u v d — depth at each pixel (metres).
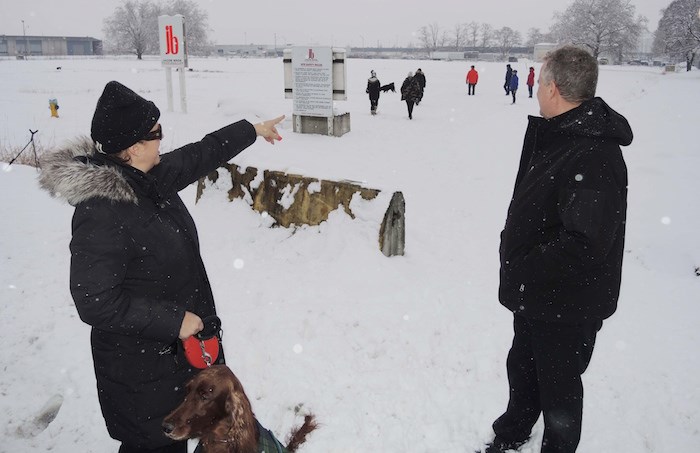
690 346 4.43
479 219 8.38
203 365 2.48
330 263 5.63
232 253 6.00
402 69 51.53
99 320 2.15
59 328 4.67
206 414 2.11
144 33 97.12
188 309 2.50
